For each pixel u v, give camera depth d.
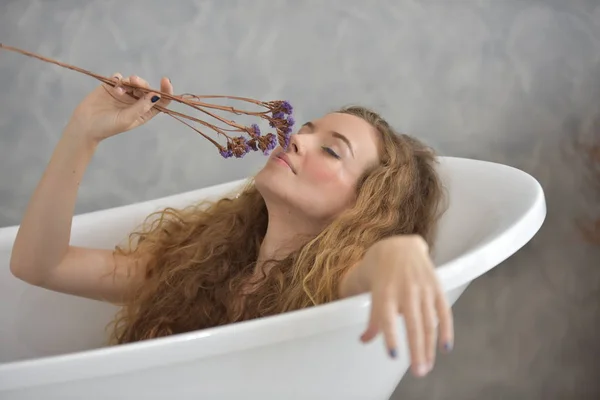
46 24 2.15
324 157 1.34
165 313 1.38
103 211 1.61
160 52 2.17
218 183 2.15
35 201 1.27
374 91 2.17
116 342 1.49
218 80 2.17
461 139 2.14
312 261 1.29
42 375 0.95
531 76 2.17
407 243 0.91
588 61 2.18
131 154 2.14
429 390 1.92
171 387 1.05
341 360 1.16
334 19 2.18
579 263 2.04
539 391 1.96
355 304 1.05
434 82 2.17
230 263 1.44
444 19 2.19
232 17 2.17
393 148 1.42
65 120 2.14
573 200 2.08
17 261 1.31
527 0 2.19
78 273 1.39
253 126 1.21
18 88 2.14
